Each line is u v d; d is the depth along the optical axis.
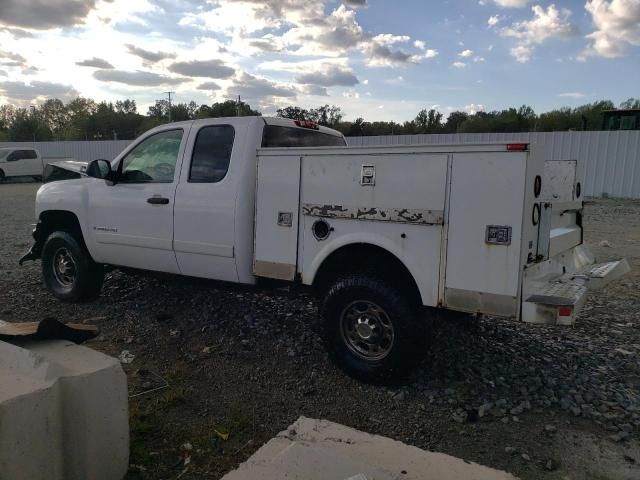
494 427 3.55
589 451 3.27
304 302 6.21
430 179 3.70
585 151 21.62
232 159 4.79
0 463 2.31
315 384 4.16
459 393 4.01
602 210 16.91
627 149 20.88
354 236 4.05
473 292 3.62
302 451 2.95
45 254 6.32
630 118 23.03
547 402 3.86
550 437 3.43
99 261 5.89
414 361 3.97
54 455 2.53
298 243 4.36
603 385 4.12
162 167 5.36
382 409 3.79
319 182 4.20
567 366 4.52
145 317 5.68
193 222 4.98
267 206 4.50
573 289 3.80
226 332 5.25
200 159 5.05
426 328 4.01
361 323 4.12
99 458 2.75
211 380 4.22
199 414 3.67
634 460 3.18
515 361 4.60
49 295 6.48
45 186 6.48
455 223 3.64
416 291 4.06
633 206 18.03
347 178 4.05
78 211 5.93
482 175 3.52
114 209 5.61
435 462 3.05
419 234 3.79
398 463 3.03
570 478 3.01
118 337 5.10
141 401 3.83
